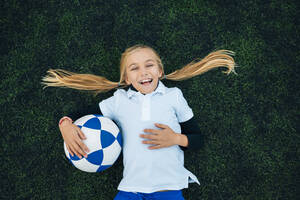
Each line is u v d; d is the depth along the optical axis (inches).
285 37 75.4
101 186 72.1
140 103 60.7
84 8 76.1
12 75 74.7
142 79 60.9
